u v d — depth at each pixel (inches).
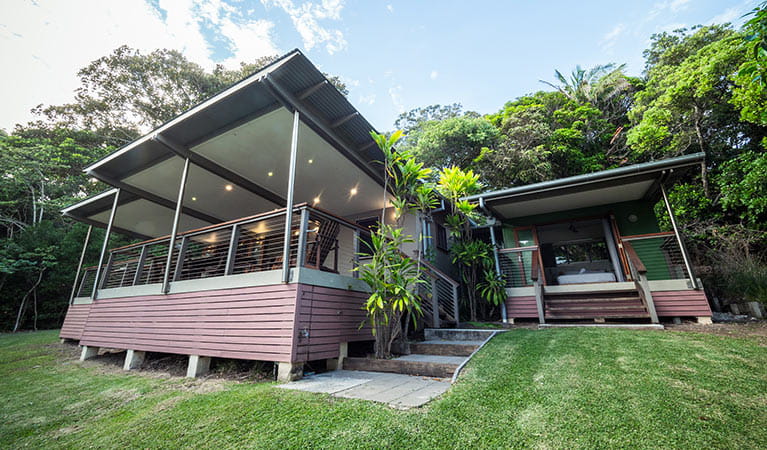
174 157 233.8
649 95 539.2
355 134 208.2
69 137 676.7
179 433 90.2
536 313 270.2
